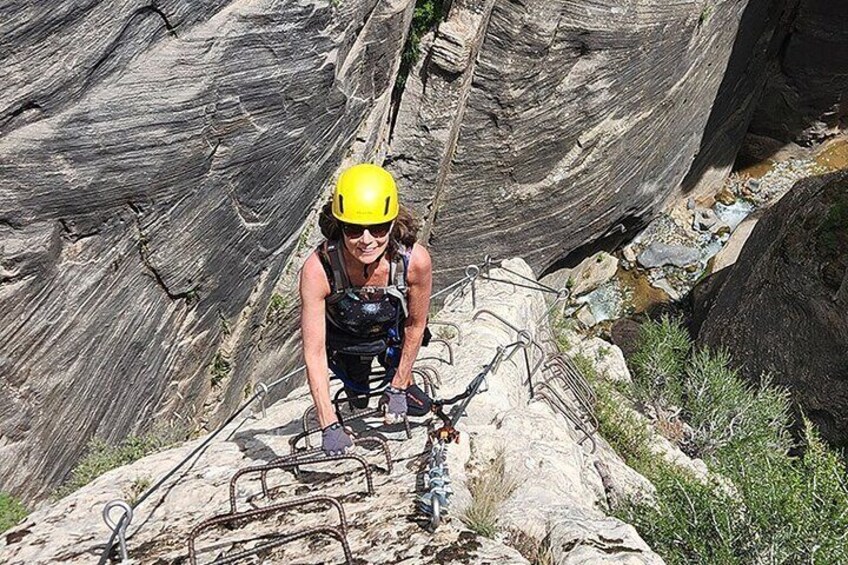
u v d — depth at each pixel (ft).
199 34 34.55
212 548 14.79
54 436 31.91
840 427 65.46
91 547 15.15
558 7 64.90
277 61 40.14
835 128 108.78
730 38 89.71
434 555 14.05
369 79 55.01
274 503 16.49
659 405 55.06
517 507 16.99
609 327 90.53
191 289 39.42
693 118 90.79
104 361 34.40
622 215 88.12
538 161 73.00
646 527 27.48
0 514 27.37
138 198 33.50
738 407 52.90
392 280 14.78
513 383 29.81
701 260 96.99
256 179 42.22
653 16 73.31
